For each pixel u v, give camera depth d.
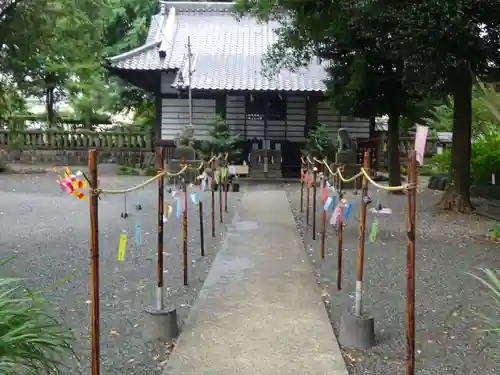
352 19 9.40
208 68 20.45
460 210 11.38
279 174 19.50
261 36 23.00
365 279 6.07
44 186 15.91
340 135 17.30
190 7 24.14
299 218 10.49
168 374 3.51
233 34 23.06
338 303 5.21
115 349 4.03
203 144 18.59
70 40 16.20
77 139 23.50
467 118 11.43
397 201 13.35
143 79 21.73
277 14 12.15
